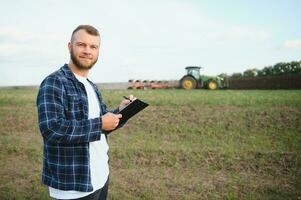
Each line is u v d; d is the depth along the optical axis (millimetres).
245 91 23641
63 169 2965
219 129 12039
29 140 11312
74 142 2883
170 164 8516
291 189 6969
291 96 17703
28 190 6875
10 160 9047
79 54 3127
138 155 9203
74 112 3008
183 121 13141
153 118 13742
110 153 9344
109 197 6535
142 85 33500
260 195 6660
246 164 8445
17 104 17609
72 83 3068
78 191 2986
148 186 7113
